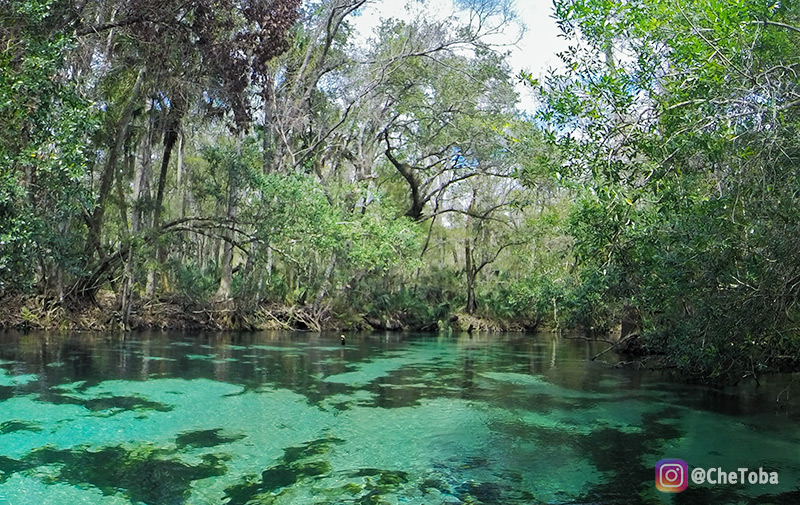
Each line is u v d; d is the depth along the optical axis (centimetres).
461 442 786
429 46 2891
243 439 777
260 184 2217
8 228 1206
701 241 909
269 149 2630
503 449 755
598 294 1606
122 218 2366
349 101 2920
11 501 552
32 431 785
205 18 1983
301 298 2992
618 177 819
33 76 1095
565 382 1315
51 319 2056
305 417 909
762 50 784
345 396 1084
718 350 1106
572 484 626
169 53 2019
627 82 855
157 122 2280
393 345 2258
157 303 2442
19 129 1184
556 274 2523
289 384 1192
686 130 764
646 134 823
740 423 912
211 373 1295
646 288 1252
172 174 3291
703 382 1315
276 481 619
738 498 591
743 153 717
